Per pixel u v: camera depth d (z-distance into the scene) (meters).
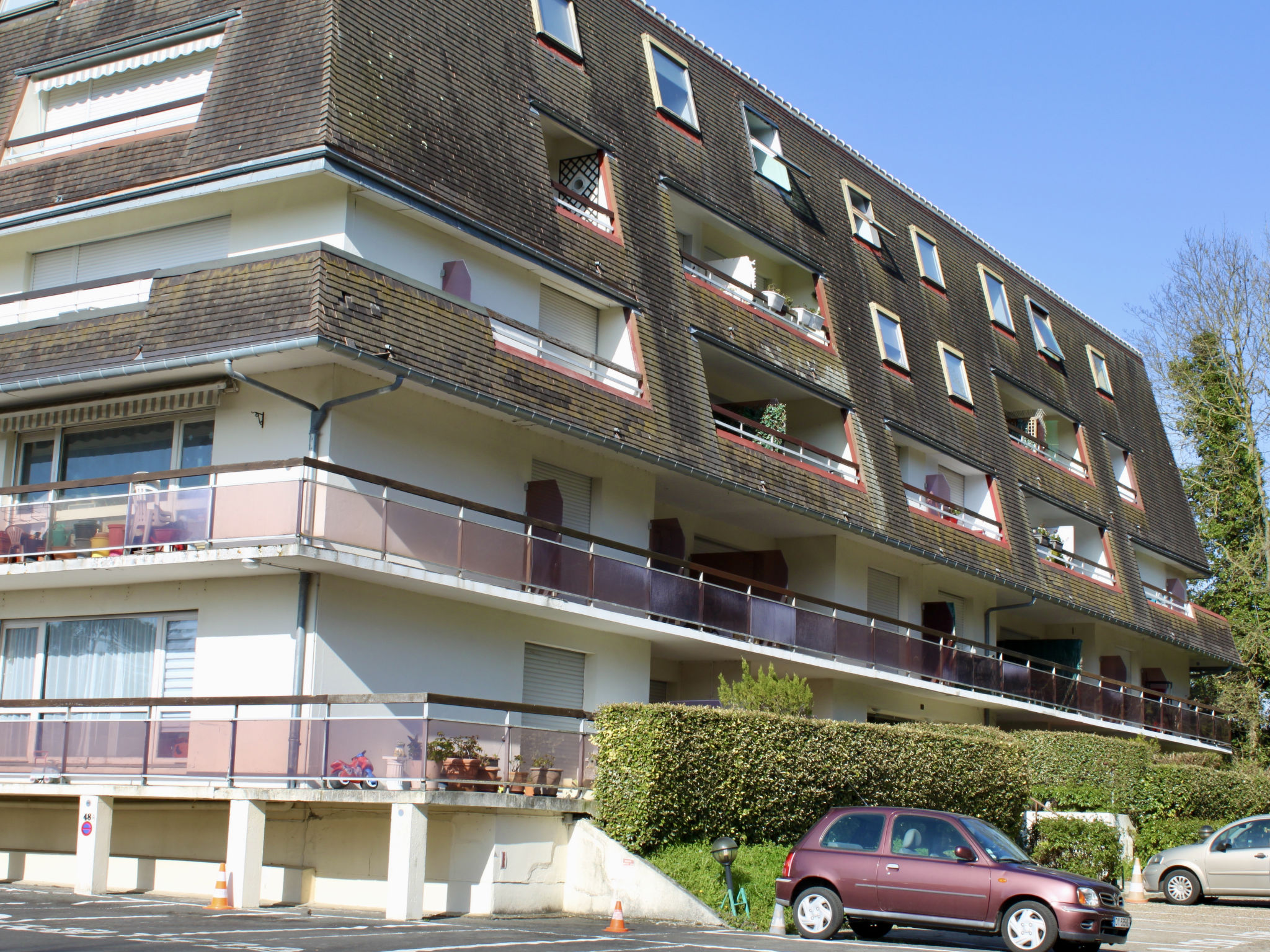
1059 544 37.84
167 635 19.36
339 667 18.31
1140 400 47.12
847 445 28.50
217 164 18.70
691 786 18.00
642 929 15.56
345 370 18.52
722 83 28.78
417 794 15.55
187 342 17.88
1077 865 24.20
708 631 23.91
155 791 16.84
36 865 18.77
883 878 15.44
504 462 21.17
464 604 20.39
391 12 20.20
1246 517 49.47
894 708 30.20
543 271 21.50
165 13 20.95
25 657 20.56
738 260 27.28
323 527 17.33
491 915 16.33
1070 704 34.72
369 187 18.50
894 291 32.81
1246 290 48.78
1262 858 22.66
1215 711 44.75
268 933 12.75
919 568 31.61
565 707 21.84
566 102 23.38
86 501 18.70
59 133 20.89
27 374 19.06
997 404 36.06
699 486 24.61
